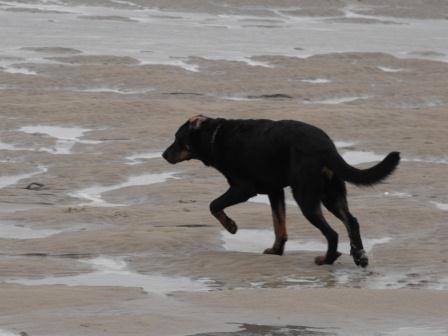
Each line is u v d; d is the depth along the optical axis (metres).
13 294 10.56
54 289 10.91
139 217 15.77
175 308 10.02
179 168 20.16
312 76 34.75
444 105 29.98
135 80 32.31
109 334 8.99
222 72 35.31
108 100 27.31
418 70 37.97
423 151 21.80
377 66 38.50
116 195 17.97
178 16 55.56
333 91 31.23
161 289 11.52
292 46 44.34
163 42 43.81
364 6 62.16
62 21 50.59
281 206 13.55
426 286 11.79
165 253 13.58
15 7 54.94
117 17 53.00
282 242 13.58
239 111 26.34
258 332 9.14
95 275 12.28
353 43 46.72
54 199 17.69
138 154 21.77
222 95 30.94
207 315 9.73
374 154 22.00
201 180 19.16
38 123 24.92
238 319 9.59
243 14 58.03
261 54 40.38
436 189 18.23
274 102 28.64
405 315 9.85
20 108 26.06
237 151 13.55
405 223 15.23
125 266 12.84
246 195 13.66
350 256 13.48
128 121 25.28
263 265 12.81
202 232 14.53
